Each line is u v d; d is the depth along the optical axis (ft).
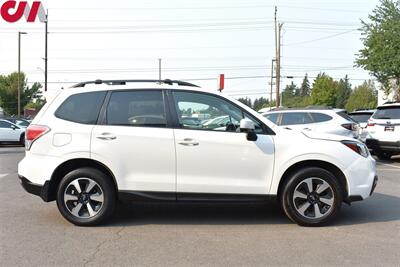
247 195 21.33
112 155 21.18
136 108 21.67
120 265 16.33
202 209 24.98
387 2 96.12
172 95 21.77
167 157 21.21
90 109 21.74
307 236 19.89
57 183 21.99
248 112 21.75
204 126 21.52
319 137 21.81
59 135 21.45
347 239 19.44
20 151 65.92
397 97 100.58
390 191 30.73
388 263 16.52
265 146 21.27
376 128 49.83
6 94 267.59
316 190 21.42
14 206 25.86
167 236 19.93
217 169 21.24
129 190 21.22
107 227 21.38
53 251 17.87
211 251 17.87
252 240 19.31
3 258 17.02
